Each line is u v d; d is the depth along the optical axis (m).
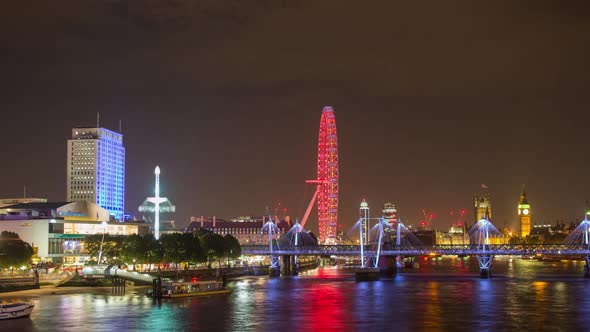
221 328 168.50
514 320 178.00
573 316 184.00
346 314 190.62
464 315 187.25
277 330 166.00
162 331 164.75
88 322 175.75
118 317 183.75
